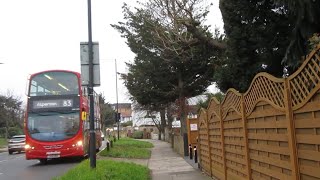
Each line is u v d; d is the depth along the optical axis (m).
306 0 11.27
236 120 9.52
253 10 15.17
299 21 11.88
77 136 22.58
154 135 81.25
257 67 15.44
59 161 24.80
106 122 94.56
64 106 22.69
